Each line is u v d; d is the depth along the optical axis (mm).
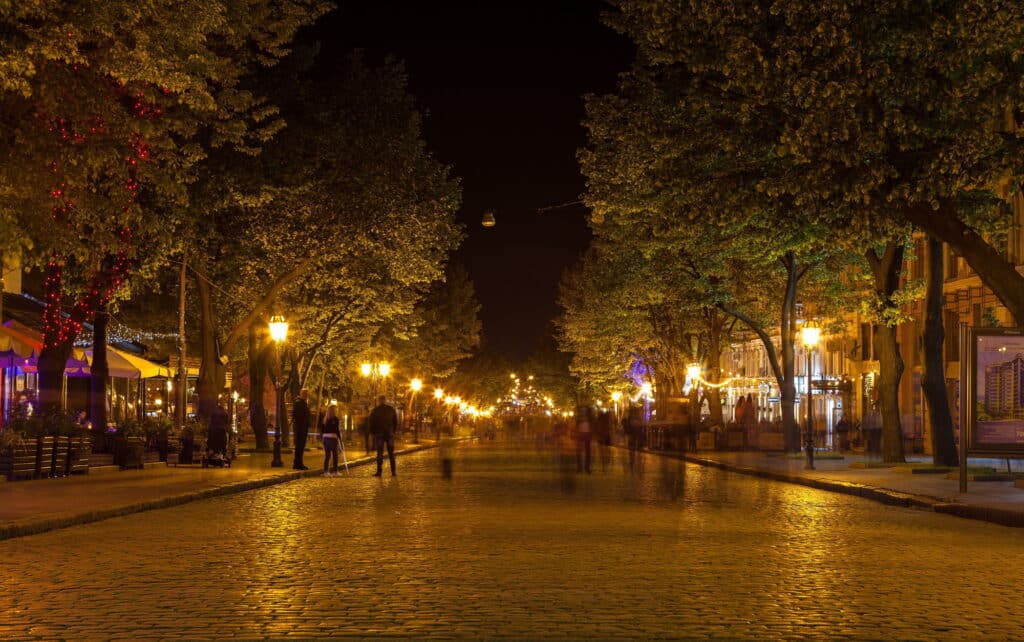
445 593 10203
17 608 9438
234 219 39000
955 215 22703
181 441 33406
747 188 23672
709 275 42875
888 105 20781
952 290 45156
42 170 16812
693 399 56031
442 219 42406
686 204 25609
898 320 32781
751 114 21828
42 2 15016
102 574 11508
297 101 37719
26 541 14703
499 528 16344
